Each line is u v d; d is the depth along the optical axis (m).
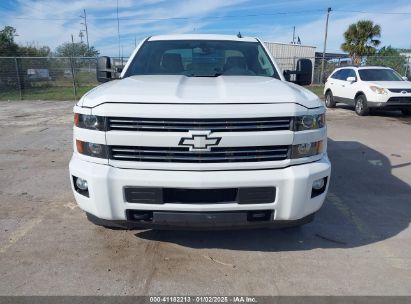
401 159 6.82
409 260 3.32
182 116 2.75
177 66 4.29
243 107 2.80
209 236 3.68
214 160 2.83
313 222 4.05
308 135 2.97
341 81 13.88
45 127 10.02
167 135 2.78
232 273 3.07
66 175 5.63
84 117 2.94
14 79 19.31
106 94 2.92
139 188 2.84
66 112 13.24
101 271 3.08
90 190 2.92
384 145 7.98
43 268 3.11
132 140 2.82
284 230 3.84
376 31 32.44
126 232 3.74
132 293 2.80
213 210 2.87
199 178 2.80
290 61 32.78
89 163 2.97
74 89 18.88
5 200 4.61
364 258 3.34
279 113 2.85
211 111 2.76
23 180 5.39
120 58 12.87
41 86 20.58
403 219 4.20
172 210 2.88
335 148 7.67
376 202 4.70
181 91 2.98
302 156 2.98
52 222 3.98
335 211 4.38
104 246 3.47
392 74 13.10
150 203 2.87
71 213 4.22
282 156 2.93
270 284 2.94
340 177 5.70
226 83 3.37
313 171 2.99
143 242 3.55
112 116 2.81
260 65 4.38
